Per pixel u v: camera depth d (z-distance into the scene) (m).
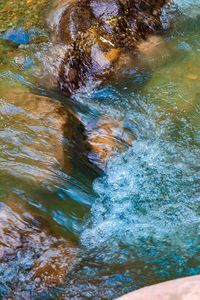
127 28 11.62
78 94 10.51
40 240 7.10
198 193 8.20
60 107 9.72
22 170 8.27
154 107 10.12
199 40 11.84
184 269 6.74
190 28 12.21
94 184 8.39
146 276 6.67
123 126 9.73
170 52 11.47
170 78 10.80
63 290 6.55
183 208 7.91
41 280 6.67
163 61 11.23
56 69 10.93
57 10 12.43
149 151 9.13
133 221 7.68
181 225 7.54
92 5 11.96
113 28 11.50
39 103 9.80
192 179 8.48
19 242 7.00
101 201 8.06
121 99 10.37
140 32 11.71
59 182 8.14
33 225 7.25
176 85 10.60
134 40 11.50
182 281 4.18
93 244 7.23
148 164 8.84
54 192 7.91
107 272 6.77
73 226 7.50
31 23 12.50
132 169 8.74
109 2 11.98
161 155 9.03
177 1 13.04
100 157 8.95
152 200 8.10
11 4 13.45
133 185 8.41
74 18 11.74
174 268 6.77
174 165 8.80
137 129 9.67
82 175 8.46
